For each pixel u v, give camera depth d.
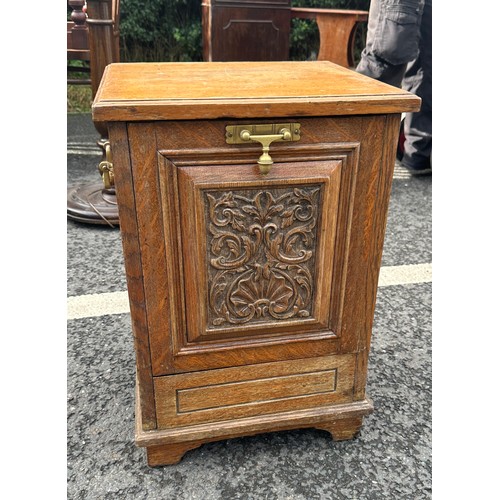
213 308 1.26
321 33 4.01
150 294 1.22
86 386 1.67
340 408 1.45
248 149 1.12
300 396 1.42
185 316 1.26
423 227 2.82
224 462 1.42
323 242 1.25
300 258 1.26
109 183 1.46
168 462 1.40
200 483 1.35
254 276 1.25
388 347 1.89
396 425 1.54
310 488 1.34
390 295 2.21
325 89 1.18
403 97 1.13
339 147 1.16
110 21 2.55
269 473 1.38
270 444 1.48
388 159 1.21
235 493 1.32
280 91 1.15
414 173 3.54
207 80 1.28
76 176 3.37
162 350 1.28
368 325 1.38
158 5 5.49
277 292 1.28
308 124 1.13
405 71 3.02
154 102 1.04
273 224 1.21
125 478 1.36
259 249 1.23
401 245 2.63
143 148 1.08
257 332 1.32
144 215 1.14
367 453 1.45
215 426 1.38
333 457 1.44
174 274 1.21
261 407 1.41
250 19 3.82
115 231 2.74
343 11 3.90
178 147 1.10
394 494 1.32
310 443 1.49
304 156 1.16
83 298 2.14
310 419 1.43
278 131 1.12
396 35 2.66
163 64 1.53
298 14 4.00
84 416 1.55
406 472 1.39
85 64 3.69
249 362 1.35
